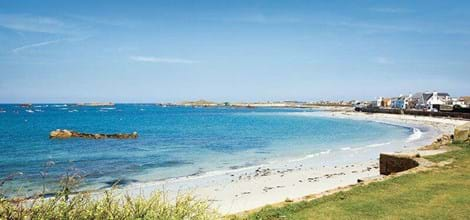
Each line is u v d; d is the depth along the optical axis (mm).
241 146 48375
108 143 52344
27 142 53375
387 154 22109
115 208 5707
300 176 27391
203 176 28297
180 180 26719
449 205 11984
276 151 43344
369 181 15859
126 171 30344
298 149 45125
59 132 59000
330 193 14195
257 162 35281
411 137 59438
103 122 104688
